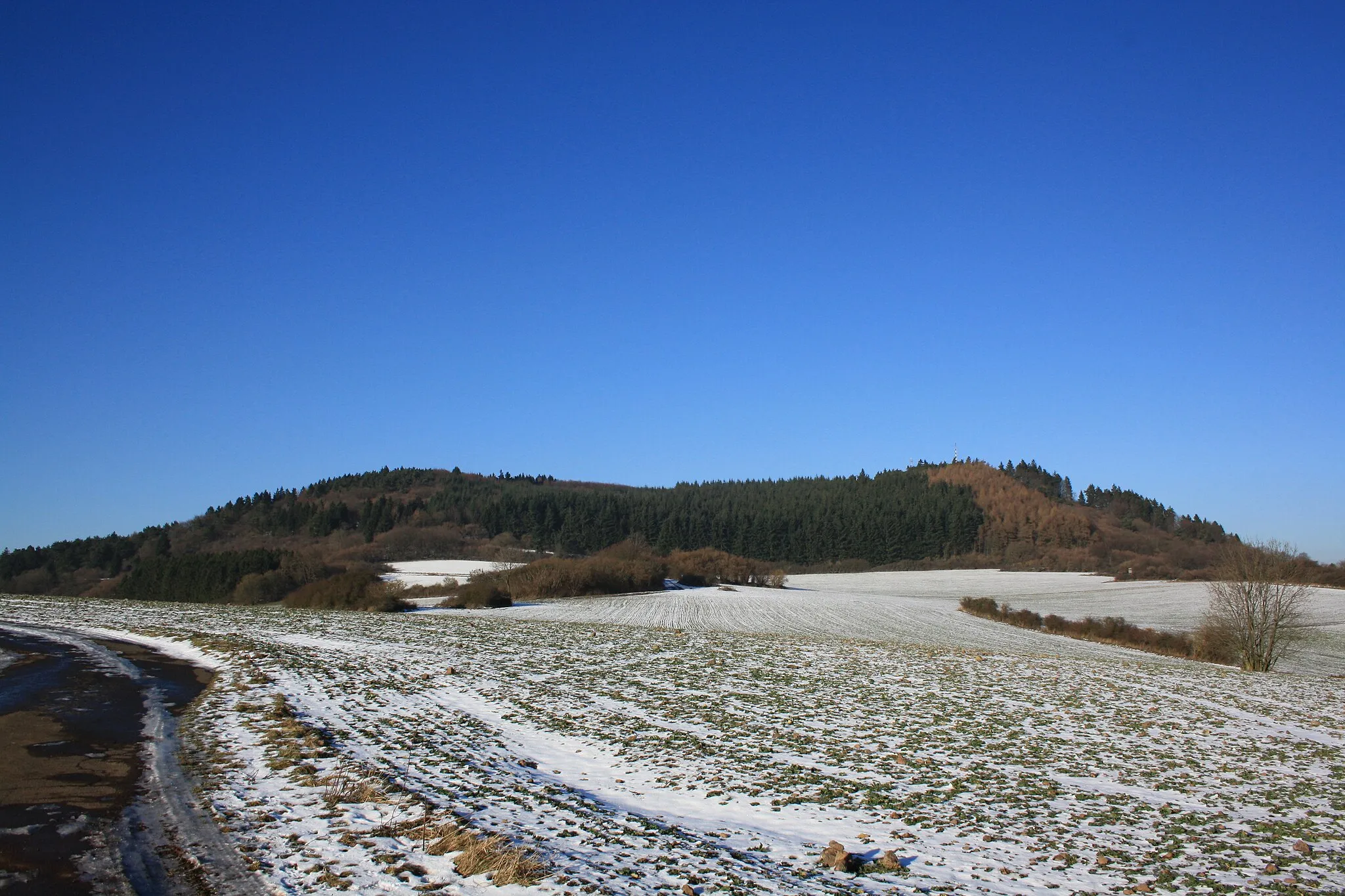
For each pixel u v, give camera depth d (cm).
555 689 2488
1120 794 1543
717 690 2561
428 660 3069
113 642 3603
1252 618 4288
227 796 1286
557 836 1143
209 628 4169
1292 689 3059
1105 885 1084
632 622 5716
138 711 1991
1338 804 1512
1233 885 1098
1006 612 6812
